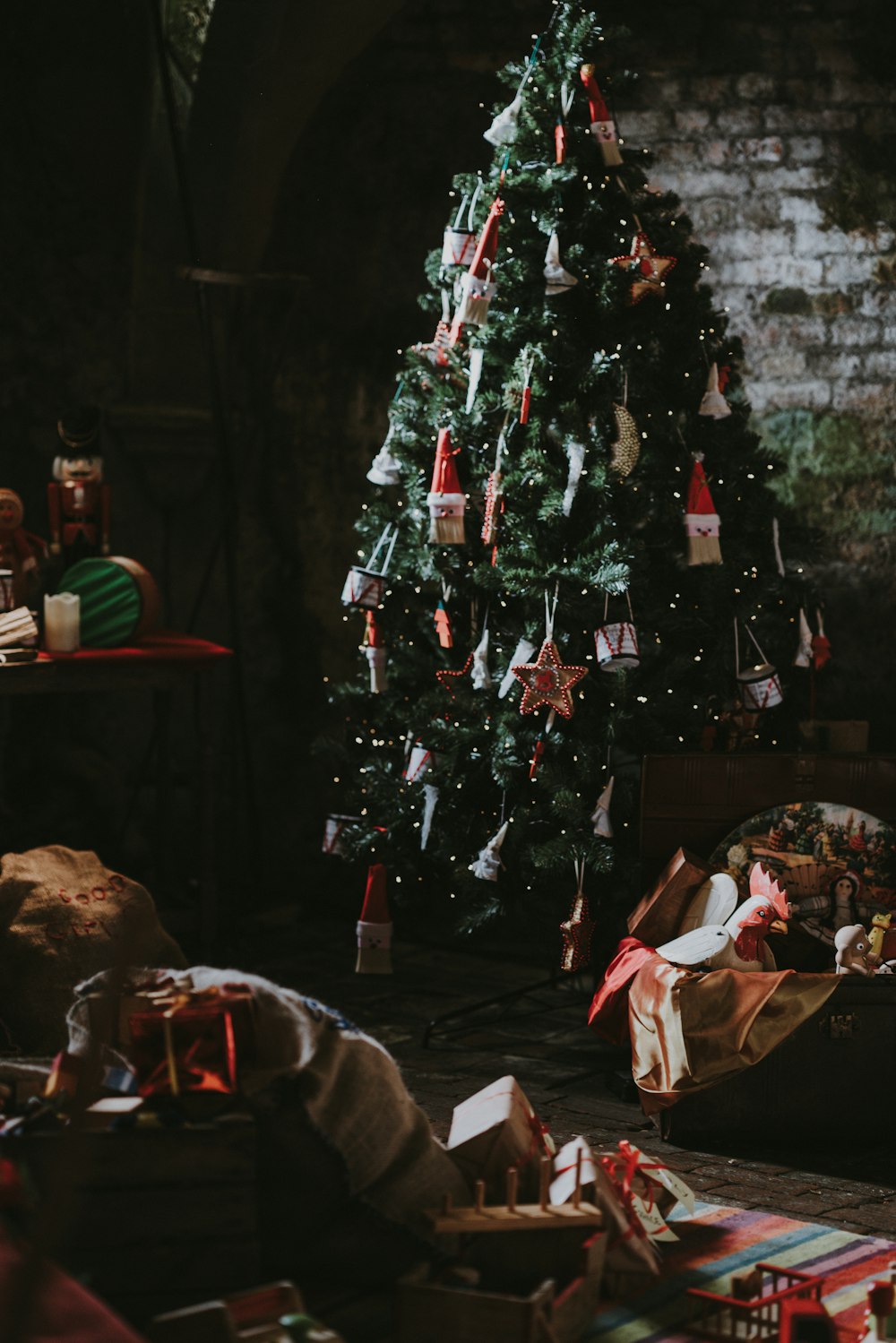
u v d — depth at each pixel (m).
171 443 6.34
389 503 6.38
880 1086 4.23
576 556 4.65
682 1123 4.19
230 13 5.44
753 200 5.91
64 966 4.29
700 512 4.61
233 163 5.93
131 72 6.09
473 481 4.86
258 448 6.52
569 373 4.63
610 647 4.50
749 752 4.66
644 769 4.54
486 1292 2.99
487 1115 3.34
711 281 5.98
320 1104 3.00
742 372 5.86
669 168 5.96
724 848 4.51
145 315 6.25
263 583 6.59
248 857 6.61
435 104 6.19
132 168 6.19
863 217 5.83
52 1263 2.45
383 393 6.38
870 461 5.88
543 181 4.61
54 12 6.04
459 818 4.89
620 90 4.76
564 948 4.62
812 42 5.82
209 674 5.59
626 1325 3.07
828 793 4.57
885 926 4.35
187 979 3.20
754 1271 3.09
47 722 6.31
